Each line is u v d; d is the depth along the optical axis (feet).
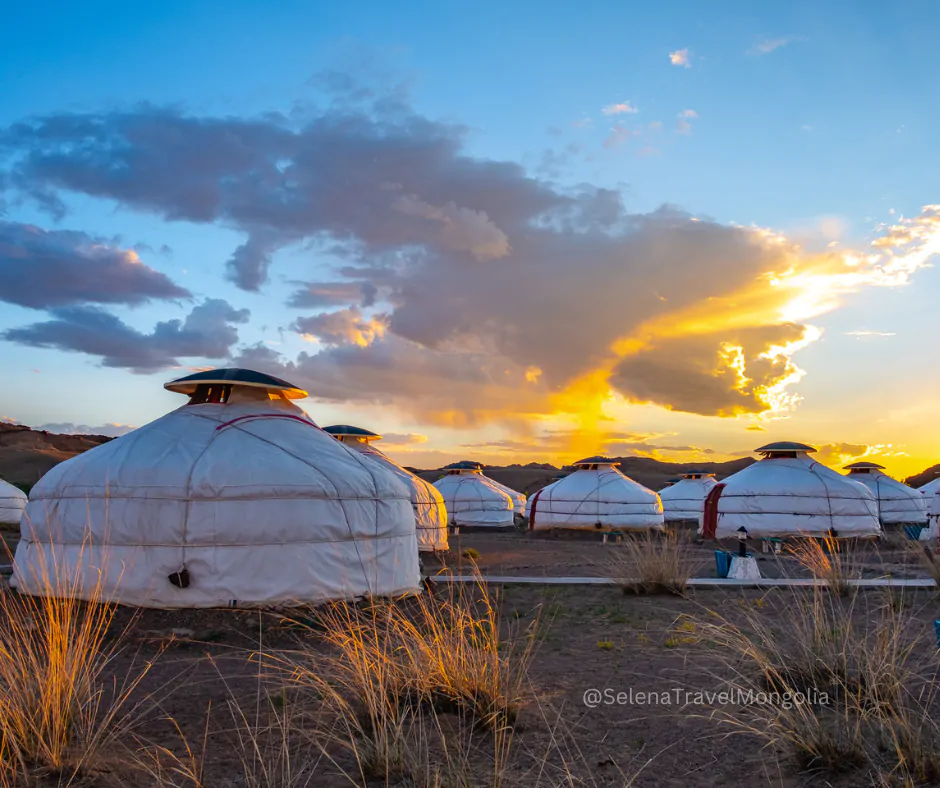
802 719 17.53
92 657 21.67
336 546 35.37
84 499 34.24
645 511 103.30
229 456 35.45
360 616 32.14
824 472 85.30
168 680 23.84
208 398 40.09
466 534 107.55
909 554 63.57
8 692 16.93
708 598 39.27
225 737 18.06
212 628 30.99
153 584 32.89
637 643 28.12
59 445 259.80
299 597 33.88
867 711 17.46
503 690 19.84
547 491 106.42
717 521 86.02
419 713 18.48
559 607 36.58
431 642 21.91
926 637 26.55
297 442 38.09
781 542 70.90
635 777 15.16
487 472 329.72
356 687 19.31
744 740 17.35
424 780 15.03
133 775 15.55
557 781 15.19
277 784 15.17
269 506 34.24
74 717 17.43
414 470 267.59
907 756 15.20
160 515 33.50
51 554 34.19
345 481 36.50
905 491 122.11
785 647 23.76
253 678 23.84
